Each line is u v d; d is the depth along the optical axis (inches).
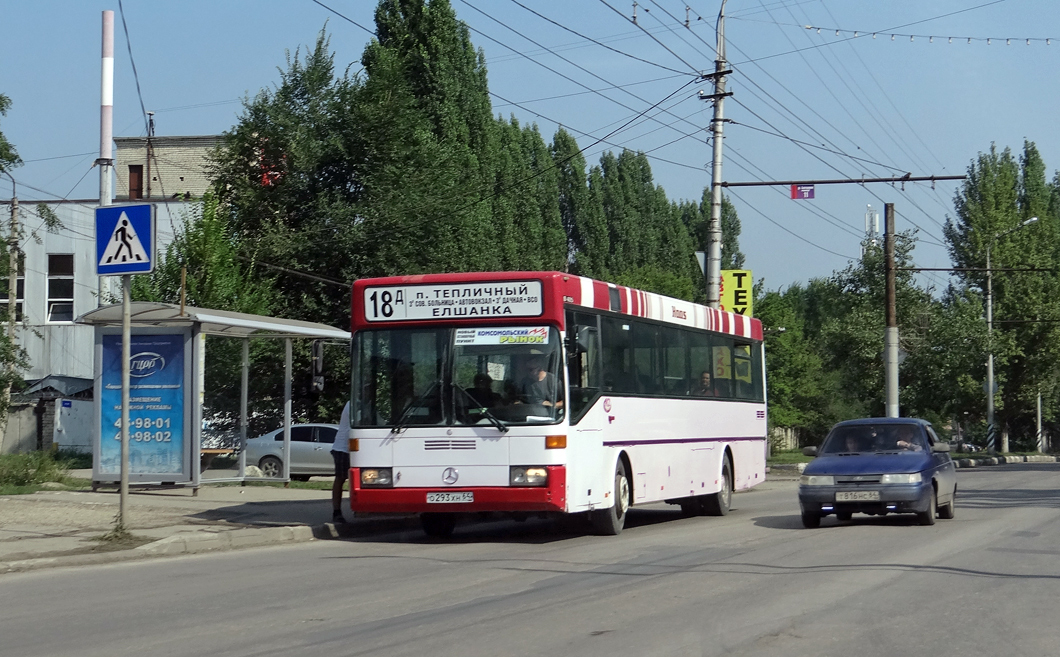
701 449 753.0
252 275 1264.8
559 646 290.8
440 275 565.9
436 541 593.0
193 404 775.7
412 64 1630.2
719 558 485.4
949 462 707.4
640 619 330.0
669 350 708.0
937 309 2087.8
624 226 2608.3
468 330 560.4
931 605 355.6
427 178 1305.4
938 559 476.7
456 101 1697.8
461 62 1699.1
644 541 574.9
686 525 694.5
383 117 1298.0
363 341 571.2
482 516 745.6
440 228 1291.8
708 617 333.1
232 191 1325.0
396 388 561.9
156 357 780.6
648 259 2659.9
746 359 871.7
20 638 305.6
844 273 2076.8
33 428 1589.6
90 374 1636.3
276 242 1264.8
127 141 2219.5
